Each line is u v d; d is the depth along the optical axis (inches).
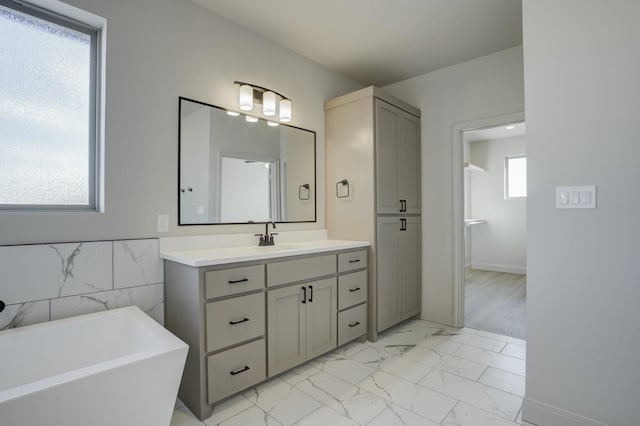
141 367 46.7
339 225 117.6
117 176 72.4
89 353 62.2
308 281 87.5
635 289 55.5
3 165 62.7
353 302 101.8
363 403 72.1
